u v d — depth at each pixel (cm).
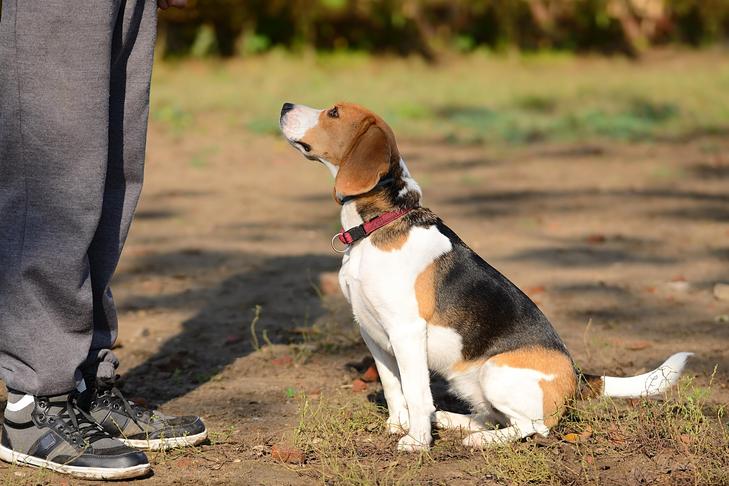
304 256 959
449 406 571
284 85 2261
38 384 439
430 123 1894
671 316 754
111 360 477
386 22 2775
